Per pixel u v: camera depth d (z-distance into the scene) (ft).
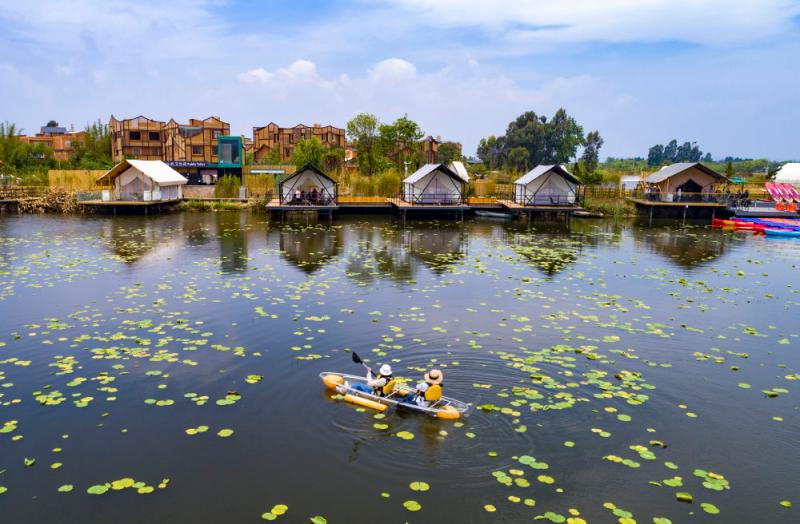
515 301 53.93
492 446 28.22
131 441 28.32
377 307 50.98
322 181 129.39
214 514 23.13
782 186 144.56
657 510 23.73
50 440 28.32
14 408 31.45
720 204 135.95
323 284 59.62
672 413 31.89
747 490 25.21
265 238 94.12
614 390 34.40
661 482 25.59
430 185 130.11
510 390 34.27
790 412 32.27
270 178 158.40
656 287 61.00
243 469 26.17
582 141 295.89
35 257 73.20
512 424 30.25
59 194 132.26
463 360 38.65
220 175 176.96
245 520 22.81
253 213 134.72
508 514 23.34
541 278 64.64
